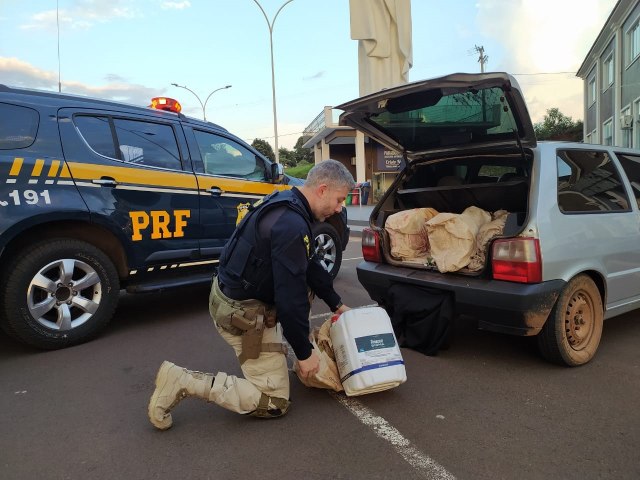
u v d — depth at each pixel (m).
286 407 2.83
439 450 2.49
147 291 4.57
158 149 4.74
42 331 3.88
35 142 3.92
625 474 2.26
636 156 4.42
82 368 3.64
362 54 14.74
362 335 2.96
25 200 3.76
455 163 4.31
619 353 3.78
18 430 2.74
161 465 2.40
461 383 3.28
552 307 3.29
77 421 2.84
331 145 29.56
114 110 4.50
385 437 2.62
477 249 3.55
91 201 4.13
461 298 3.47
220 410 2.97
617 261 3.80
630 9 20.50
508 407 2.93
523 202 3.78
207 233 5.03
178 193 4.77
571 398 3.03
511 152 3.71
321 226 6.08
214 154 5.23
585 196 3.70
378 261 4.21
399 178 4.52
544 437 2.59
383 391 3.19
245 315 2.67
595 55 27.28
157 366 3.68
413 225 4.06
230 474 2.32
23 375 3.51
